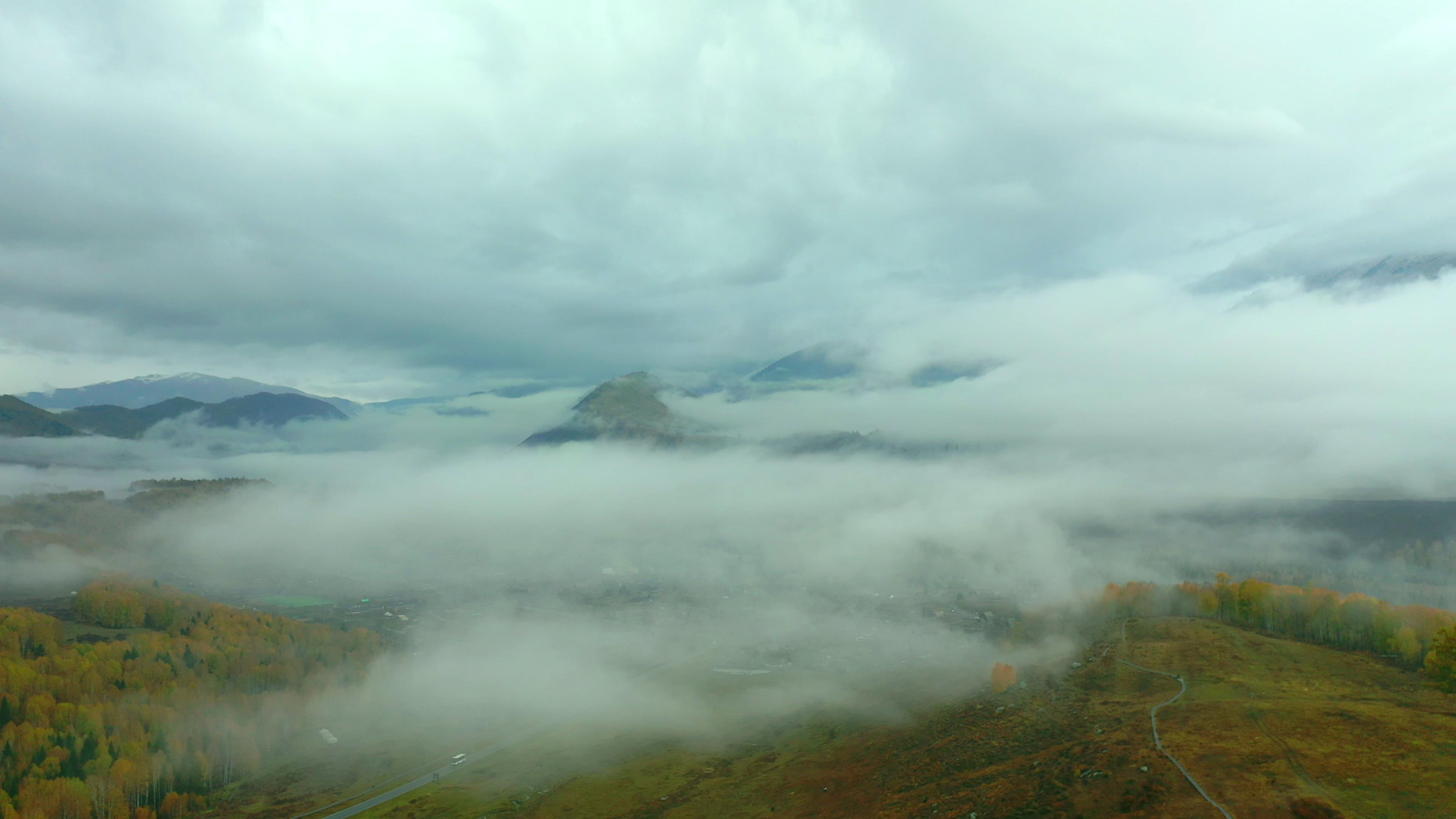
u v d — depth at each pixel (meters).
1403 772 111.31
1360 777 111.25
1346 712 137.62
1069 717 170.62
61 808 172.62
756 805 176.50
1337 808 102.50
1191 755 126.44
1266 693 162.88
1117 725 152.12
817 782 183.38
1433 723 129.50
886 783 166.12
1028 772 139.62
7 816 167.38
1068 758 139.88
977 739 172.88
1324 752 120.75
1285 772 115.25
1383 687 166.38
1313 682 171.50
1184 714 148.38
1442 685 150.88
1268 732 131.62
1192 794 113.44
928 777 159.75
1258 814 104.69
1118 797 118.81
